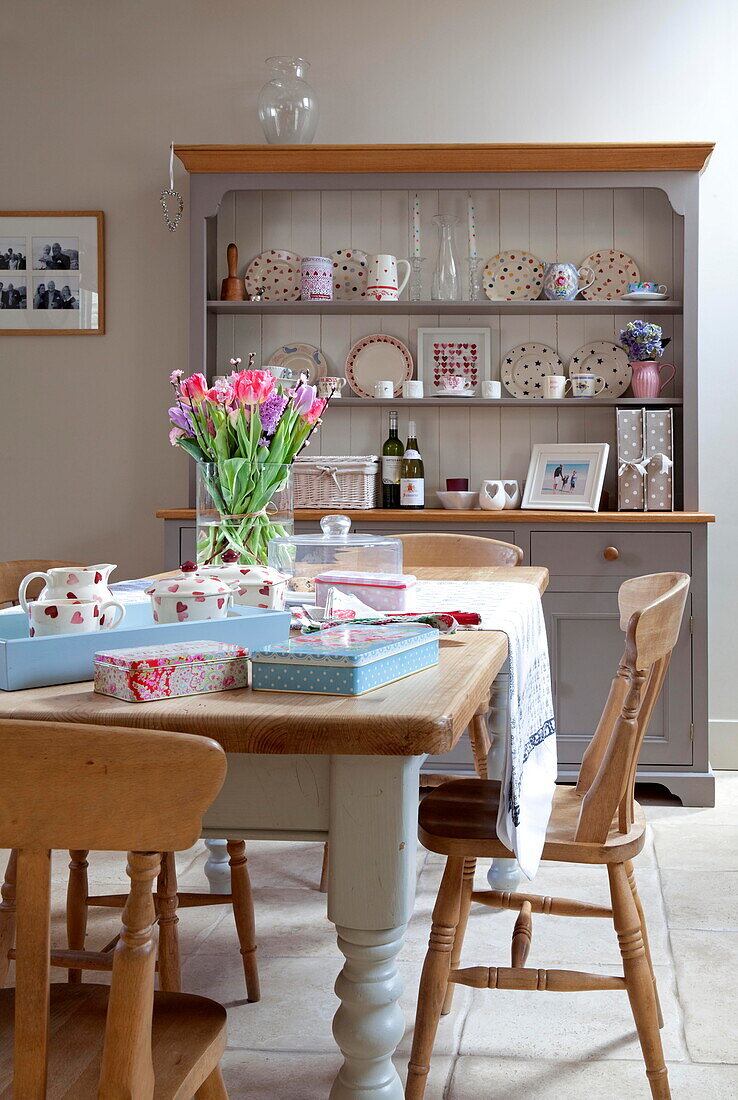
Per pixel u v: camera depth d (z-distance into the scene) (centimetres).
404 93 410
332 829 114
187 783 88
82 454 425
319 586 196
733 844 321
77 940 203
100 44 418
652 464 376
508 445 413
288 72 384
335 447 418
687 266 370
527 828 175
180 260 418
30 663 127
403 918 114
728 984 225
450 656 149
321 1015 212
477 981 175
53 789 90
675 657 363
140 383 421
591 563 366
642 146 362
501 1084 187
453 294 400
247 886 215
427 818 182
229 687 125
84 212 418
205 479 206
